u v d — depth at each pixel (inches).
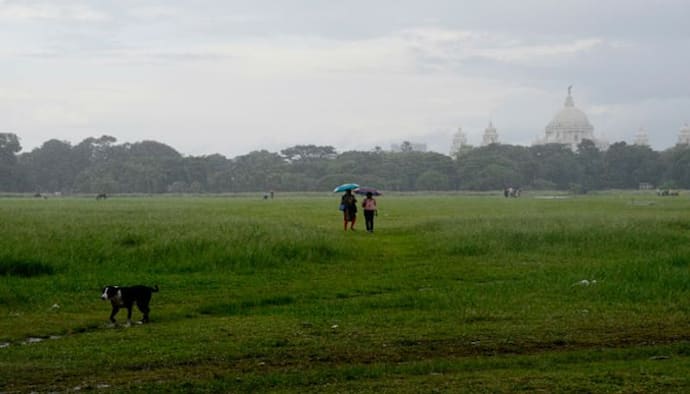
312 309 735.1
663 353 537.3
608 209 2787.9
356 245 1318.9
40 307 740.7
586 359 523.8
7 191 7716.5
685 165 7746.1
